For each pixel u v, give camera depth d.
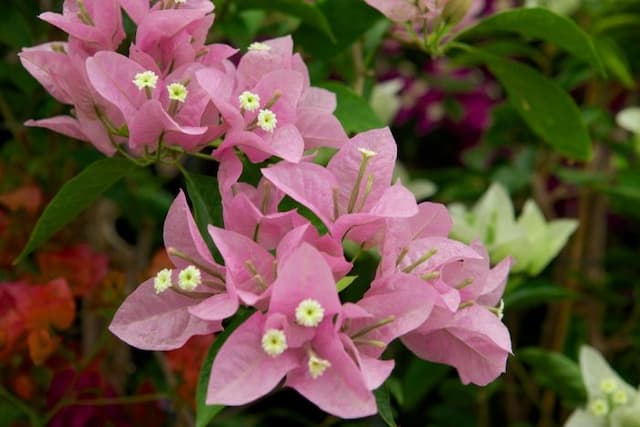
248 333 0.50
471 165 1.08
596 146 1.04
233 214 0.54
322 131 0.58
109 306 0.75
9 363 0.72
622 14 0.90
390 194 0.53
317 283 0.49
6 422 0.74
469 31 0.69
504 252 0.76
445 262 0.54
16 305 0.70
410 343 0.56
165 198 0.93
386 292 0.52
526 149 1.02
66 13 0.59
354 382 0.49
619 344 0.97
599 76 0.92
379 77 1.18
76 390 0.73
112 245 0.94
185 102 0.56
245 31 0.72
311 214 0.56
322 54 0.71
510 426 0.96
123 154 0.58
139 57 0.56
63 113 0.73
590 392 0.72
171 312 0.54
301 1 0.65
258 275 0.51
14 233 0.77
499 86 1.15
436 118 1.22
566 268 0.98
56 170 0.81
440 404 1.02
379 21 0.73
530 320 1.11
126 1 0.56
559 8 0.89
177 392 0.72
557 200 1.18
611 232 1.21
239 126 0.55
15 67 0.75
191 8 0.57
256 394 0.49
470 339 0.54
